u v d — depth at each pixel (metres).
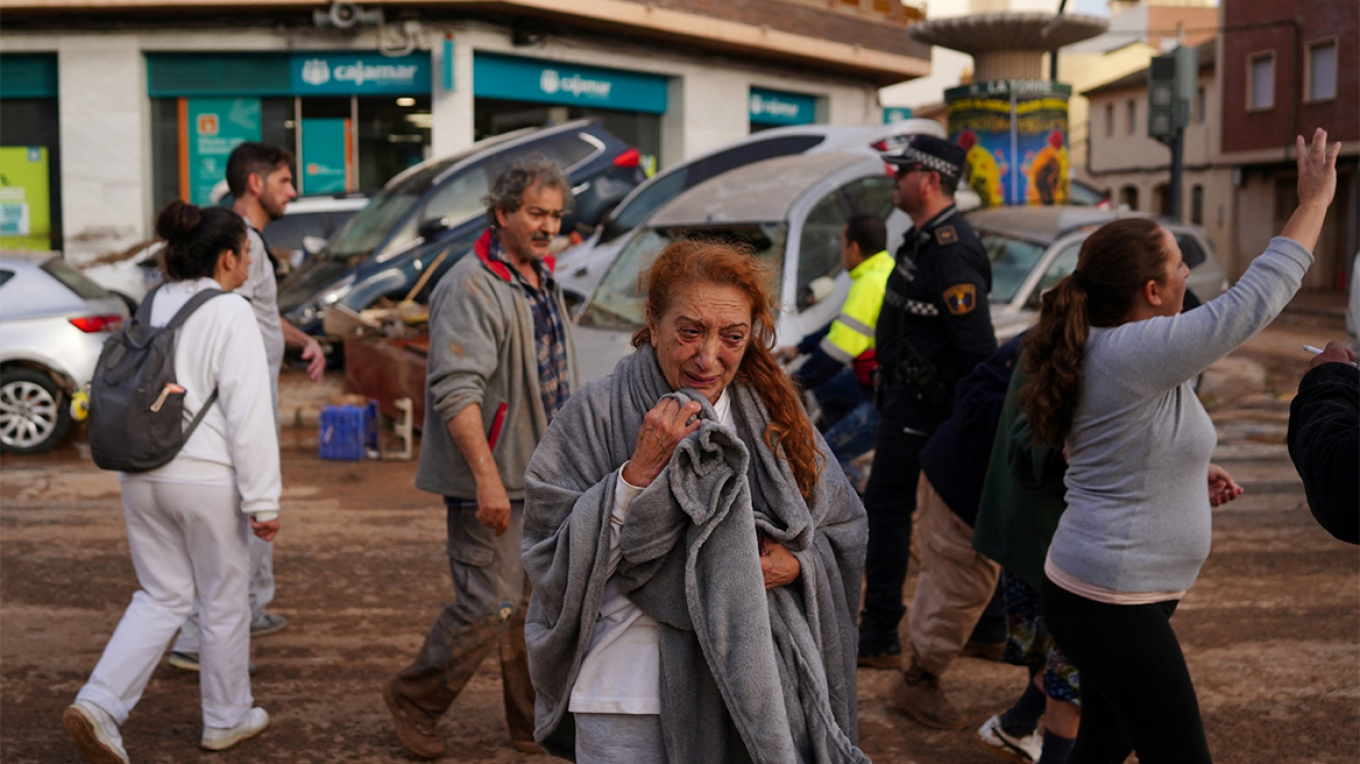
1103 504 2.99
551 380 4.06
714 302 2.37
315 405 11.23
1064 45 15.22
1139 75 43.38
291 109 18.67
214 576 4.11
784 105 22.89
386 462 9.51
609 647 2.46
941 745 4.28
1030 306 9.52
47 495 8.32
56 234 19.28
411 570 6.43
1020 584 3.93
